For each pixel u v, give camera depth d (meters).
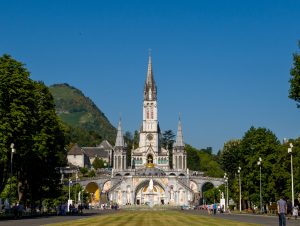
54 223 53.66
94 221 59.84
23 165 83.81
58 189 97.38
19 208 73.94
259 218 74.25
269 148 111.31
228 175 179.50
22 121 73.19
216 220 66.00
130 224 53.22
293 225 53.03
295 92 66.56
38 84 89.31
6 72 74.38
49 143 85.25
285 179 105.50
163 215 89.94
